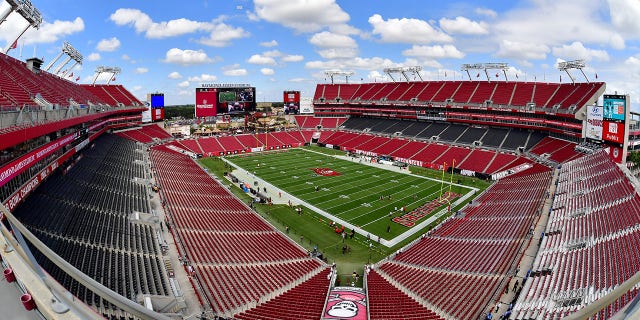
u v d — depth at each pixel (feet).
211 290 98.27
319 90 477.36
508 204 177.17
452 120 350.84
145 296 78.64
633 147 228.63
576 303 77.82
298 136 417.08
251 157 335.26
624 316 17.70
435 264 123.85
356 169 284.00
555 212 143.23
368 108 422.00
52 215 104.53
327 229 166.50
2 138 78.74
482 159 278.67
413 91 398.42
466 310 91.25
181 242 124.67
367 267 128.16
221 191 211.41
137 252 104.22
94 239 101.14
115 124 314.76
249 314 89.71
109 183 161.68
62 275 73.92
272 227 164.04
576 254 102.17
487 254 124.26
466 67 362.53
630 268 82.94
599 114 204.95
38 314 19.92
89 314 19.17
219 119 440.04
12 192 91.61
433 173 271.49
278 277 115.55
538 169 235.20
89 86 334.44
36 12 161.38
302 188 230.89
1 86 123.95
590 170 181.37
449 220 172.45
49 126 111.24
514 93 321.32
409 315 91.71
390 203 201.26
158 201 162.61
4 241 26.30
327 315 93.04
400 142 345.72
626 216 112.78
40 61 193.88
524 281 100.22
